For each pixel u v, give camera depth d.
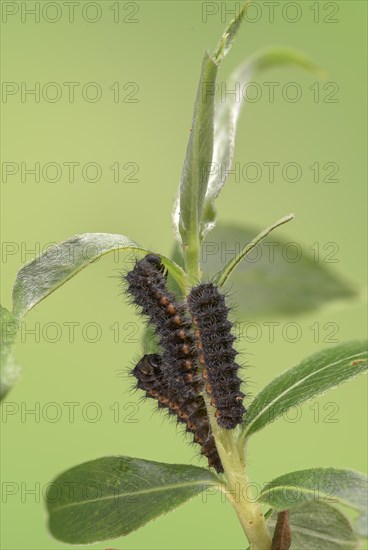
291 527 0.21
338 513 0.20
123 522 0.20
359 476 0.20
